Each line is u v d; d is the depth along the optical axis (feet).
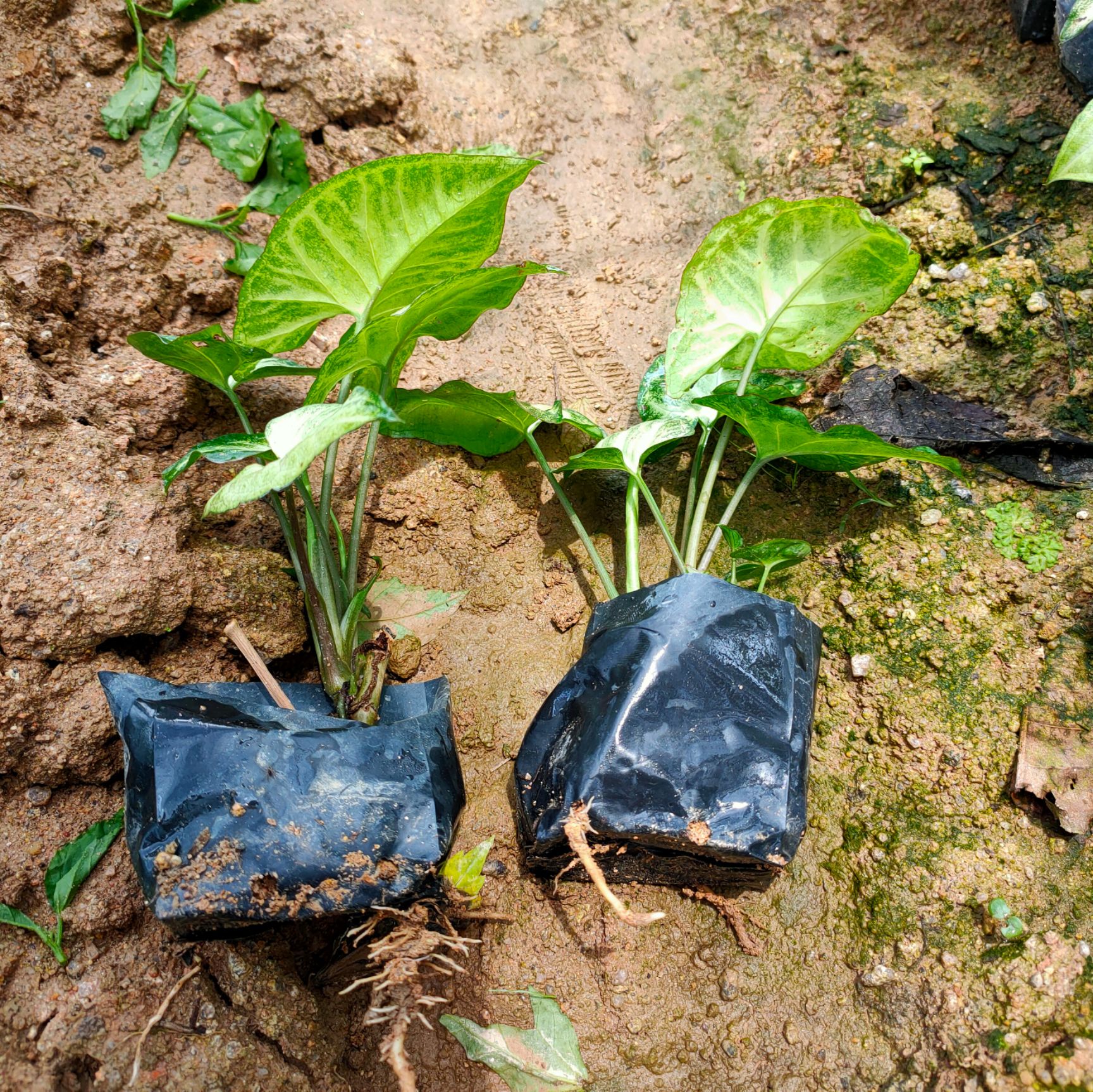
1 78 1.67
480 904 1.38
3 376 1.44
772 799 1.25
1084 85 1.62
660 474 1.65
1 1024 1.23
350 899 1.20
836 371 1.62
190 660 1.43
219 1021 1.26
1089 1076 1.21
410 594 1.59
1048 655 1.43
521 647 1.55
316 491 1.63
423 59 1.85
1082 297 1.57
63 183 1.66
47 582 1.33
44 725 1.32
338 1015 1.32
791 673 1.31
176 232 1.70
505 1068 1.31
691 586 1.32
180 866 1.17
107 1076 1.21
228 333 1.69
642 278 1.75
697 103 1.83
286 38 1.78
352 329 1.41
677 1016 1.33
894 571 1.50
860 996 1.32
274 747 1.22
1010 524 1.51
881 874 1.37
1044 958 1.28
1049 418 1.54
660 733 1.26
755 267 1.40
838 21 1.82
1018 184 1.65
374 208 1.29
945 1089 1.25
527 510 1.63
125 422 1.51
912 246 1.65
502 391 1.69
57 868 1.29
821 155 1.74
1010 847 1.35
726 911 1.37
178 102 1.76
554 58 1.88
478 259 1.40
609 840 1.27
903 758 1.42
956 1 1.77
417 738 1.30
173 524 1.43
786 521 1.59
